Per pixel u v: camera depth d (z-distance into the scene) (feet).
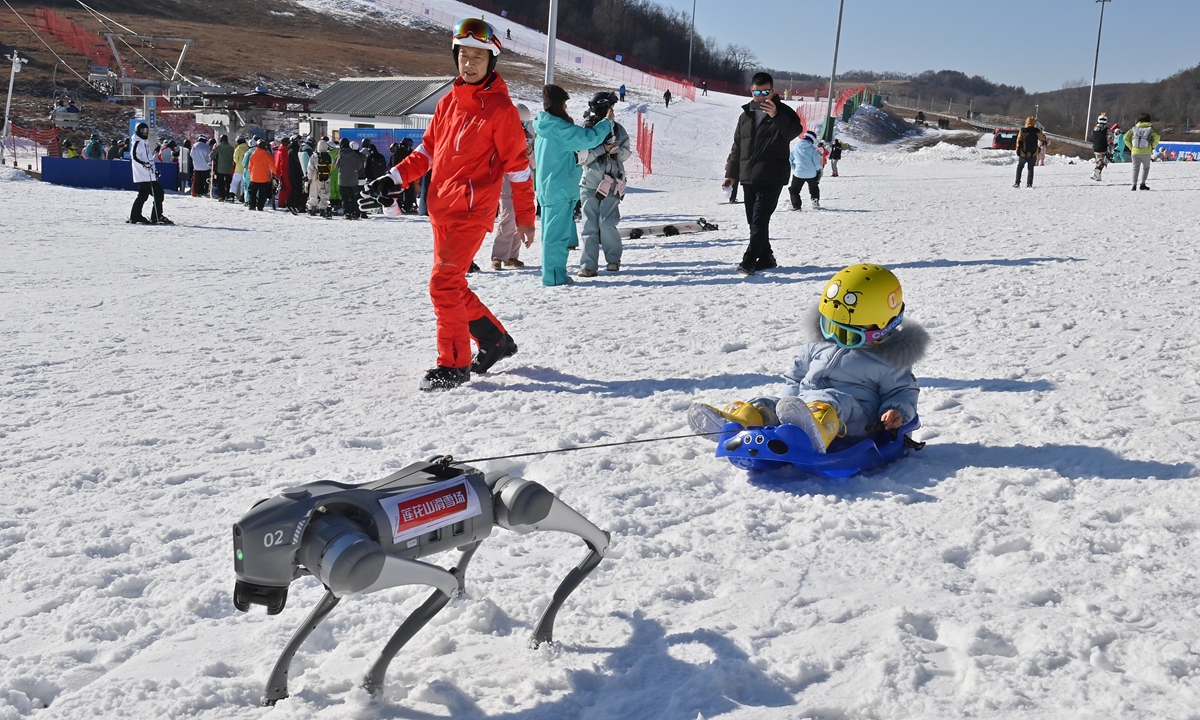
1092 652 8.73
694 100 267.39
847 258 37.65
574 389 19.92
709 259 40.32
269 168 78.84
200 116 121.29
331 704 8.43
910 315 25.77
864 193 82.69
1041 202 64.59
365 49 295.07
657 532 12.36
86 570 11.53
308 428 17.51
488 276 37.27
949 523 12.20
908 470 14.42
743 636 9.40
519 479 8.49
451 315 20.36
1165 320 23.34
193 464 15.64
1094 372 19.33
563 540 12.15
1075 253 35.78
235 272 40.27
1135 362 19.81
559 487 13.92
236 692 8.61
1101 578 10.45
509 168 20.71
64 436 17.30
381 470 14.96
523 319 27.68
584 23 426.10
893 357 14.48
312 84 232.53
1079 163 144.46
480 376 21.34
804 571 10.94
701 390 19.36
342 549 6.99
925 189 86.58
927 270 33.30
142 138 61.31
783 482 14.06
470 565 11.35
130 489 14.48
